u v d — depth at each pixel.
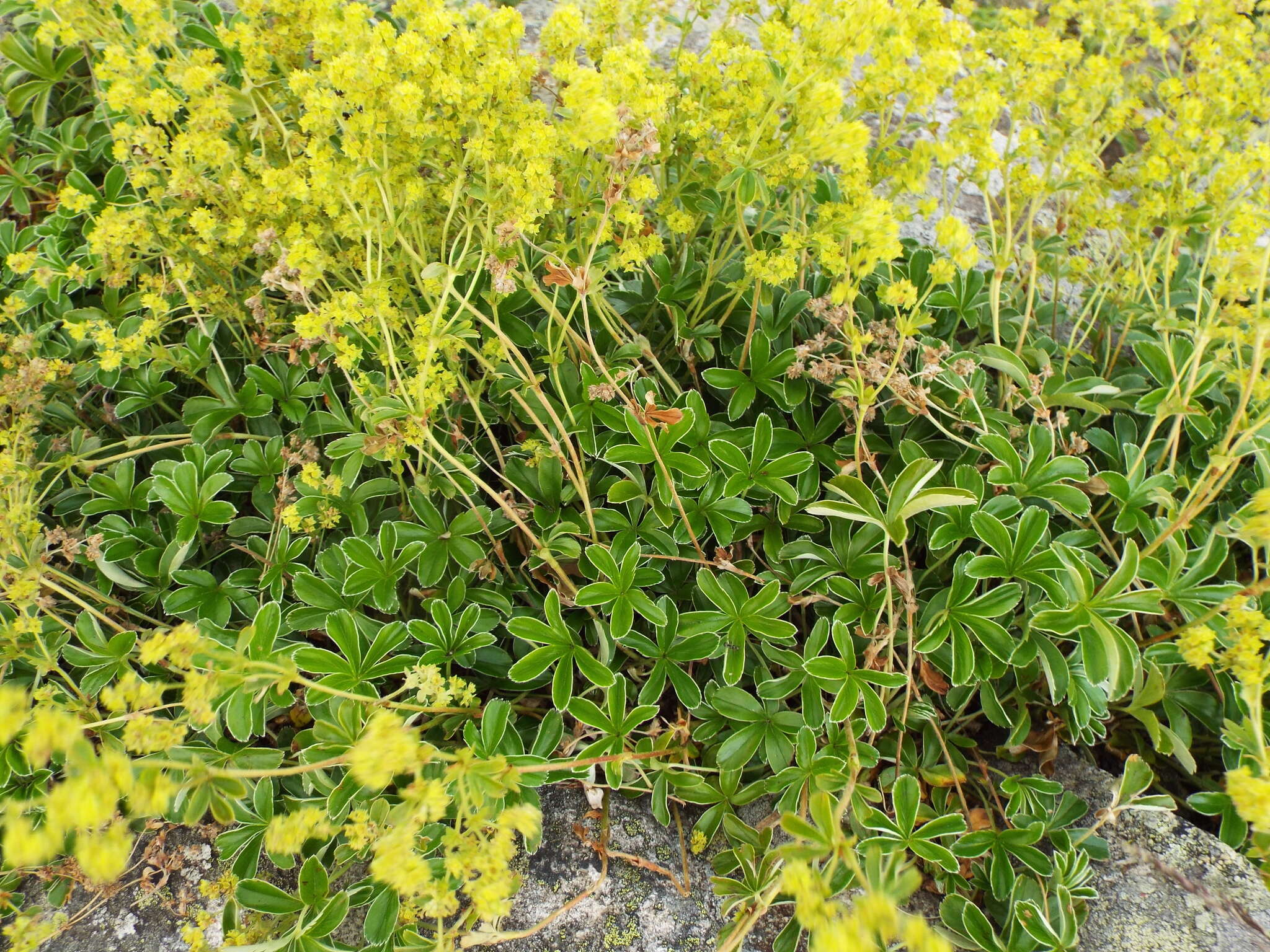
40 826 0.27
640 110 0.26
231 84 0.38
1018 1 0.53
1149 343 0.34
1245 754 0.27
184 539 0.30
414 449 0.33
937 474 0.32
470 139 0.28
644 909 0.27
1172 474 0.30
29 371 0.30
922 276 0.35
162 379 0.35
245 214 0.31
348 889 0.26
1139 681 0.29
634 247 0.29
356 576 0.29
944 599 0.29
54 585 0.28
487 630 0.30
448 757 0.22
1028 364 0.36
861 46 0.26
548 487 0.32
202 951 0.24
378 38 0.27
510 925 0.27
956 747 0.30
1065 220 0.35
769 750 0.28
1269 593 0.28
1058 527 0.33
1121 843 0.28
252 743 0.31
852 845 0.26
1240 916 0.24
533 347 0.34
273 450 0.32
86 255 0.36
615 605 0.29
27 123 0.42
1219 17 0.32
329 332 0.28
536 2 0.47
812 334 0.35
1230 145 0.32
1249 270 0.27
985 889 0.28
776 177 0.30
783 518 0.31
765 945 0.27
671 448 0.31
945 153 0.27
